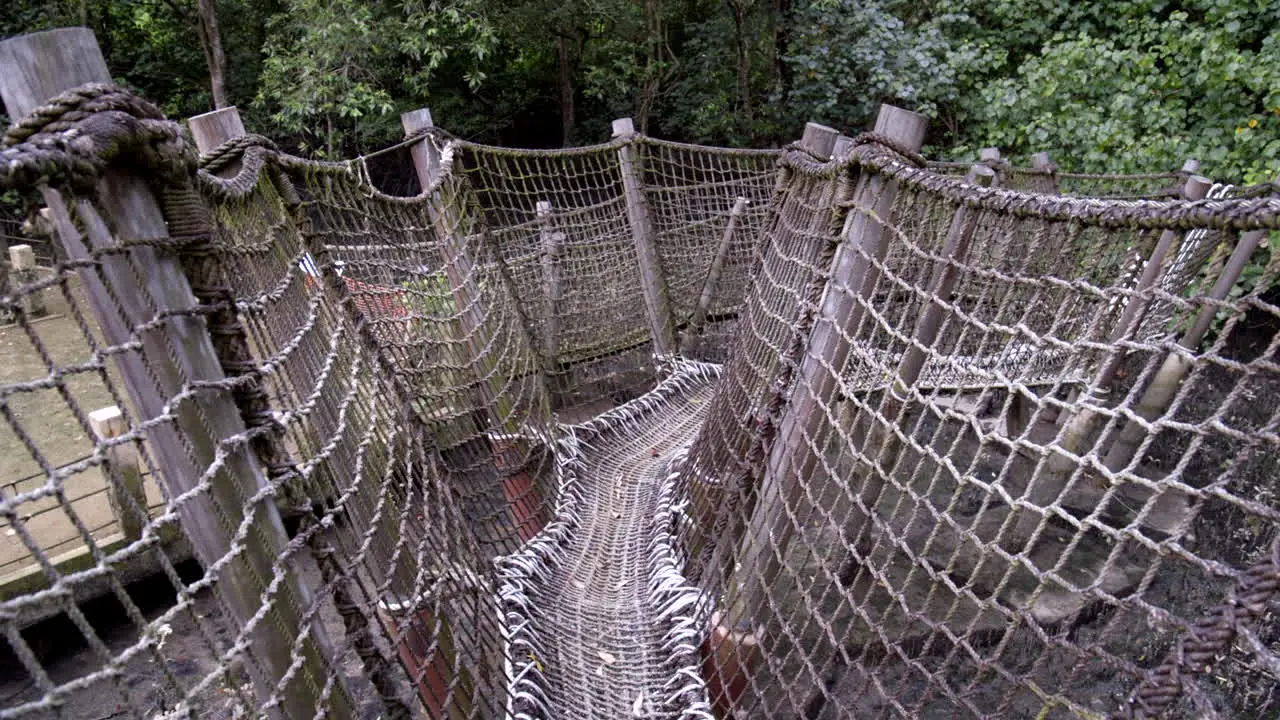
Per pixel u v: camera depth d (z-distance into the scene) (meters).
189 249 1.38
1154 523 4.50
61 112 1.19
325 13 10.08
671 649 2.75
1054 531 4.51
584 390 6.02
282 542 1.54
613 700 2.58
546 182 10.60
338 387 2.24
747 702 2.91
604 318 5.86
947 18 10.70
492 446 3.62
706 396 5.45
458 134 14.38
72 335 8.36
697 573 3.09
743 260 6.62
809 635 3.38
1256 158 7.10
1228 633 0.98
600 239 5.81
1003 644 1.38
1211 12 7.83
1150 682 1.05
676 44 14.41
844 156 2.40
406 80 11.43
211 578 1.25
